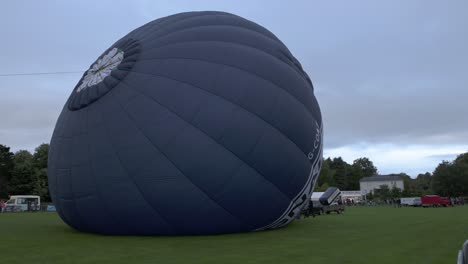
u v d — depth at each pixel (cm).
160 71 1753
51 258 1179
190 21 2072
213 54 1822
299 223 2428
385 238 1614
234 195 1623
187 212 1586
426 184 14500
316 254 1197
